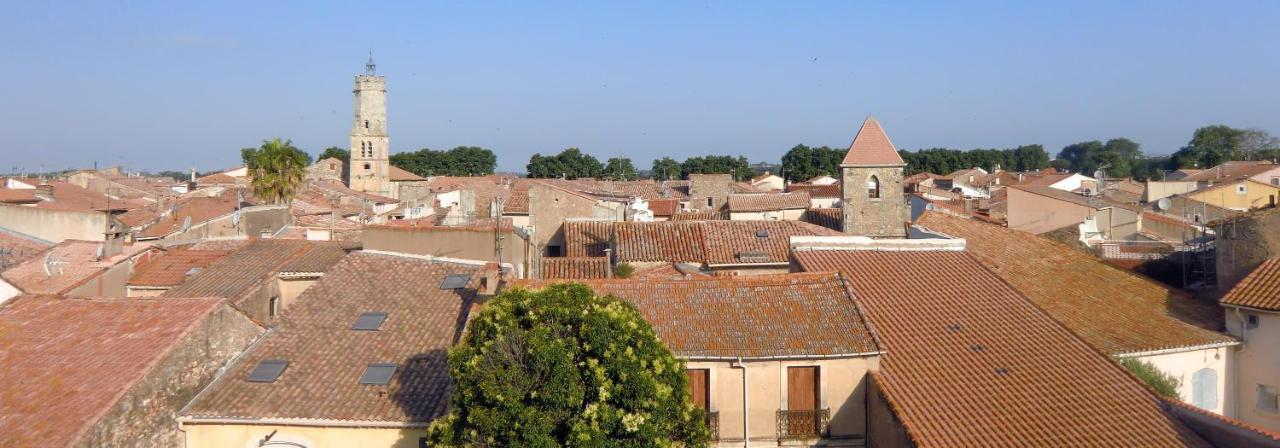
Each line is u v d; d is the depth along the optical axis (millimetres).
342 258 36406
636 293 28391
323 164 144125
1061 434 23594
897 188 62625
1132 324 33219
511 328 21719
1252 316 31750
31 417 21859
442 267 33188
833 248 34500
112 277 36344
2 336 25891
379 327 29094
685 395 22875
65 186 77688
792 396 25875
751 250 44531
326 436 24656
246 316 27906
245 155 131500
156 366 23859
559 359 20984
